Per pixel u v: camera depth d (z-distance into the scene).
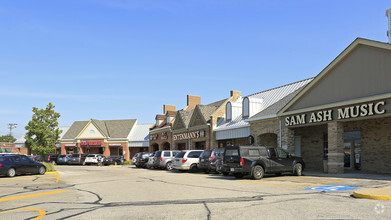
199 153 25.81
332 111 19.55
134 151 59.19
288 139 23.19
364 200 9.49
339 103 18.94
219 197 10.81
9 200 10.93
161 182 16.80
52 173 25.55
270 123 25.17
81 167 38.00
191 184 15.41
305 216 7.45
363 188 12.34
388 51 16.73
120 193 12.54
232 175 21.00
